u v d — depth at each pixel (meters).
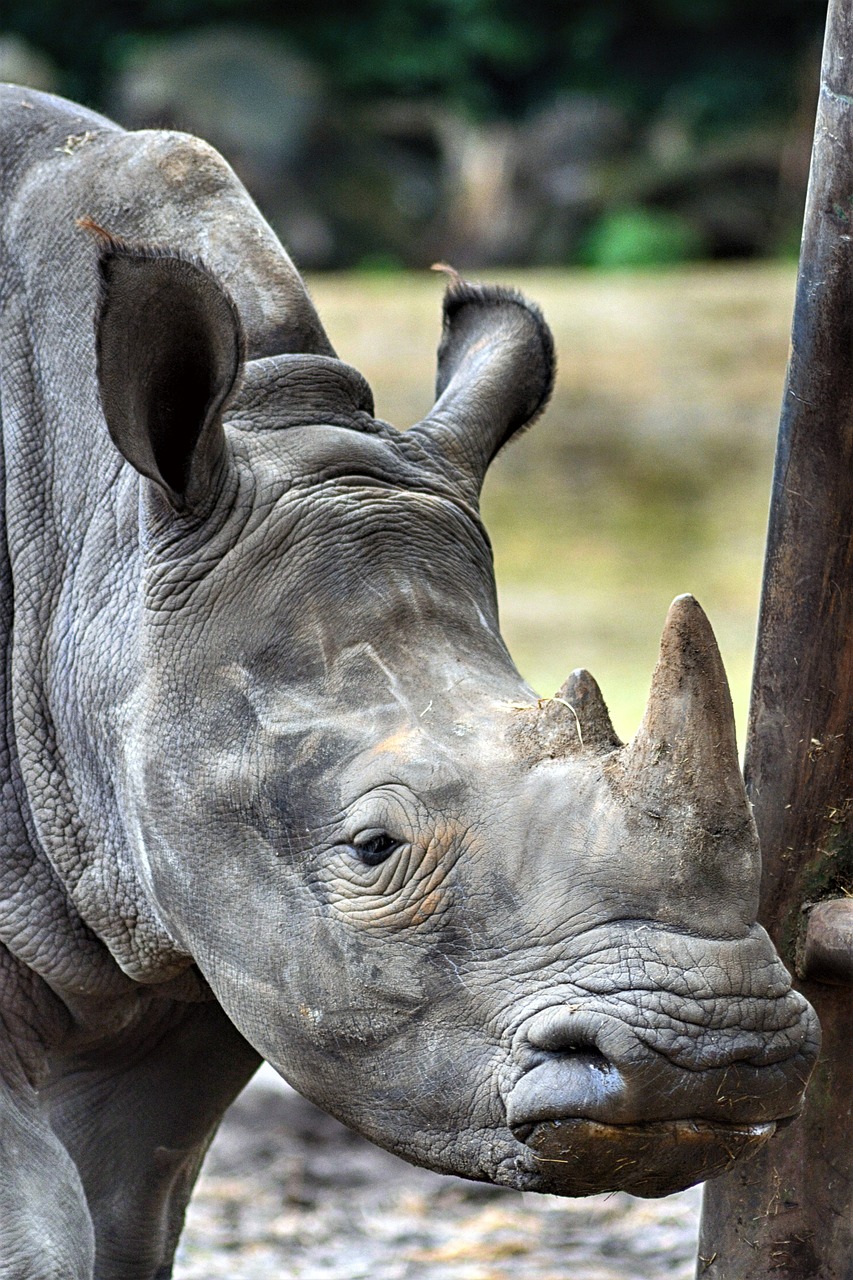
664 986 8.82
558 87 86.44
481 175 79.50
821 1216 11.50
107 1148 12.49
